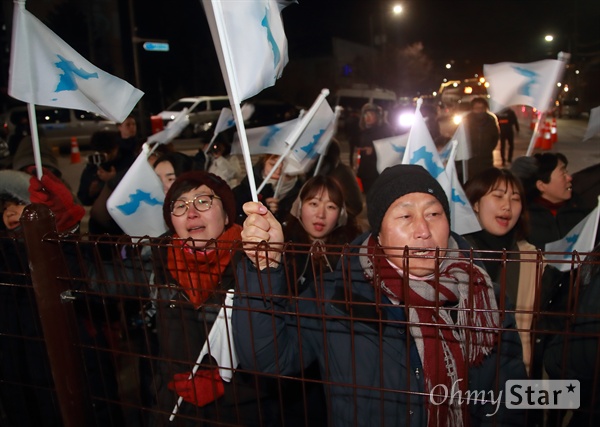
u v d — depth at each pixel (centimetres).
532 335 127
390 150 330
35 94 191
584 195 349
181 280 195
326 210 281
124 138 514
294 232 289
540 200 315
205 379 186
